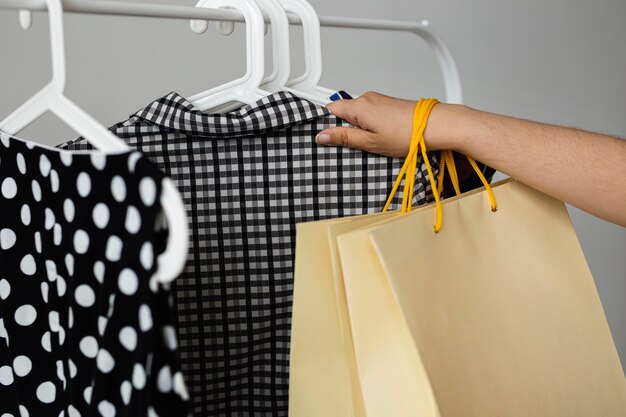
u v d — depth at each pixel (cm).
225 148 82
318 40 100
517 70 210
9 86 161
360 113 82
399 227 68
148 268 49
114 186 52
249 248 84
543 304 80
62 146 79
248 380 89
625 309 247
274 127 81
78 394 59
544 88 216
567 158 78
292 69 176
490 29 203
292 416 72
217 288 84
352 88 184
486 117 80
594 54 224
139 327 50
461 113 80
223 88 91
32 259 66
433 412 66
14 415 74
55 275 62
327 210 85
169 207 48
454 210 75
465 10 198
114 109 167
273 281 85
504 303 76
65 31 160
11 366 71
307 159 84
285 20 96
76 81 163
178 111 78
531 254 81
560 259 83
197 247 83
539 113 217
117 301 52
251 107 80
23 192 66
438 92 196
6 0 60
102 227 53
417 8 190
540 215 83
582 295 83
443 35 195
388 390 68
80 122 58
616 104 232
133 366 51
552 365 79
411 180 79
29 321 68
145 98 170
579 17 219
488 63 205
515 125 80
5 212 68
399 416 68
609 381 83
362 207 86
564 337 80
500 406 73
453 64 115
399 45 188
